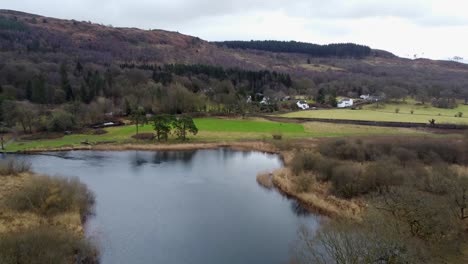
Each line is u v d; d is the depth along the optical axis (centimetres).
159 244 3291
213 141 8288
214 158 6988
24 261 2359
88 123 9881
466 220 3119
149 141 8181
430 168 5191
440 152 6138
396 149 6066
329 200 4278
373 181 4234
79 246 2928
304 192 4594
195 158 6962
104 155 7094
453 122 9456
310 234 3400
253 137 8694
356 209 3819
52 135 8681
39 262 2381
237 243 3325
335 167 4834
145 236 3450
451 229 2845
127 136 8625
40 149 7350
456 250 2617
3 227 3159
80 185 4406
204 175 5700
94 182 5194
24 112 8869
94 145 7788
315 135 8588
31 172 5125
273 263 2956
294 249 3138
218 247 3247
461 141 6825
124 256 3059
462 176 3978
